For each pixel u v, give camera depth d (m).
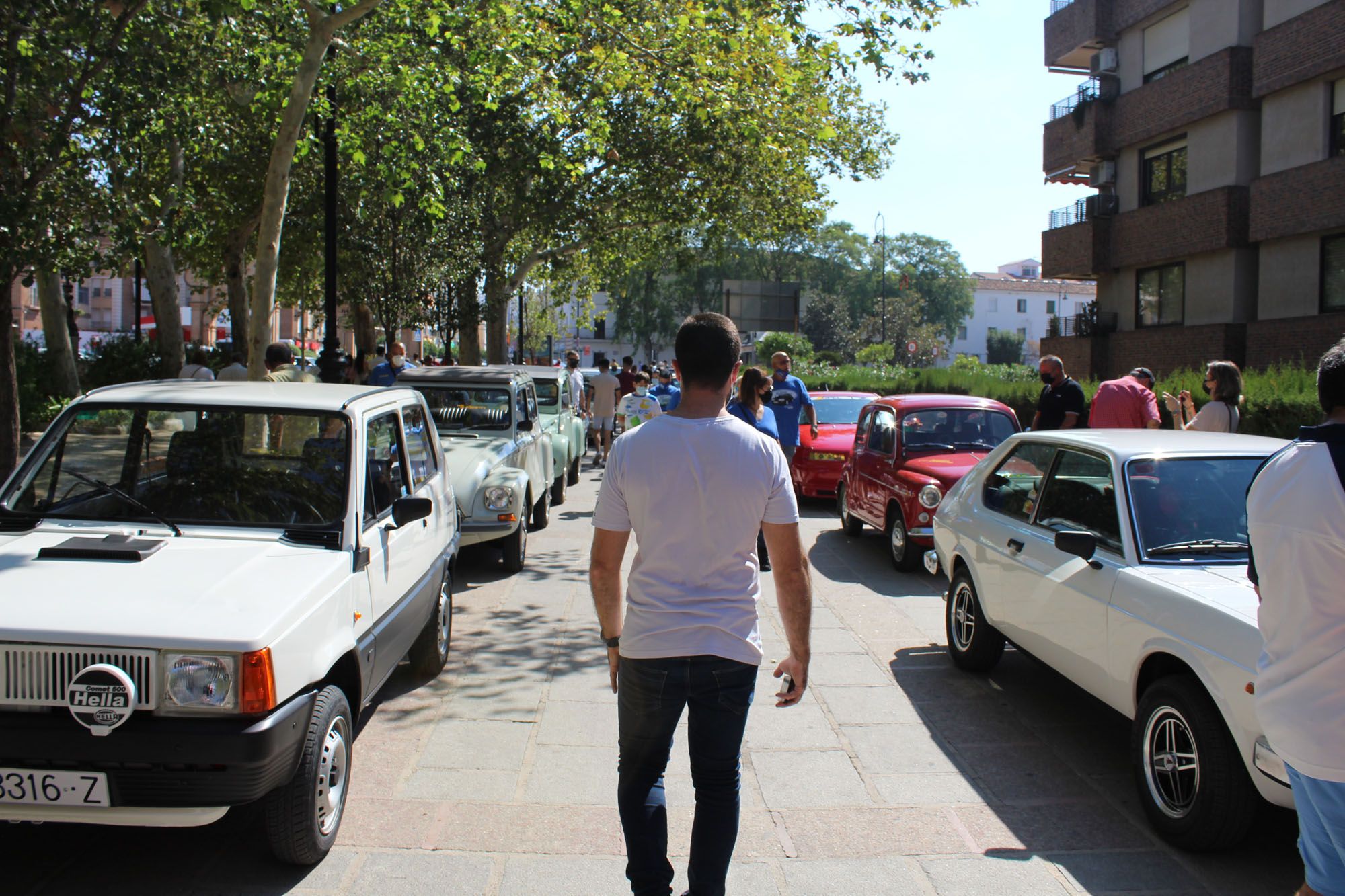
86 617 3.30
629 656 2.93
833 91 25.86
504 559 9.01
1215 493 4.83
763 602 8.05
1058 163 27.17
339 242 17.08
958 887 3.66
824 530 11.79
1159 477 4.89
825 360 45.88
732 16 15.31
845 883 3.69
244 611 3.45
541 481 10.95
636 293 80.94
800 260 83.88
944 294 87.06
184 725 3.21
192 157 16.52
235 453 4.52
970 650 6.15
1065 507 5.36
